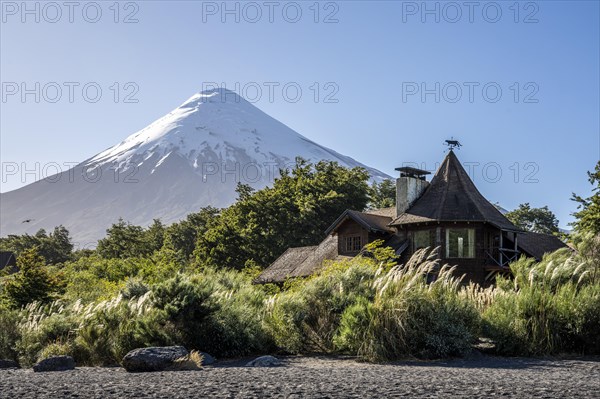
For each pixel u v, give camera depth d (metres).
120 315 17.50
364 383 9.43
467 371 11.54
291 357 15.55
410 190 36.41
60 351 17.02
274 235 56.84
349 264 22.88
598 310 15.00
